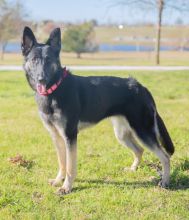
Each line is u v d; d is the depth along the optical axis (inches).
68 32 1728.6
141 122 220.5
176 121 380.2
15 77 754.2
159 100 505.7
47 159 266.8
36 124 367.9
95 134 331.0
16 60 1380.4
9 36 1582.2
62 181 224.7
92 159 267.7
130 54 1950.1
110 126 355.9
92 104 217.9
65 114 206.5
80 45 1734.7
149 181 228.7
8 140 313.9
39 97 208.7
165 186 218.8
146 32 3208.7
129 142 245.6
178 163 253.3
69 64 1118.4
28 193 210.1
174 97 532.4
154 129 222.5
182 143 304.5
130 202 197.8
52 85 203.6
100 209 190.5
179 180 226.2
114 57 1702.8
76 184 223.1
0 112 421.4
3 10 1569.9
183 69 936.9
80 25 1790.1
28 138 319.6
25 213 186.7
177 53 1983.3
